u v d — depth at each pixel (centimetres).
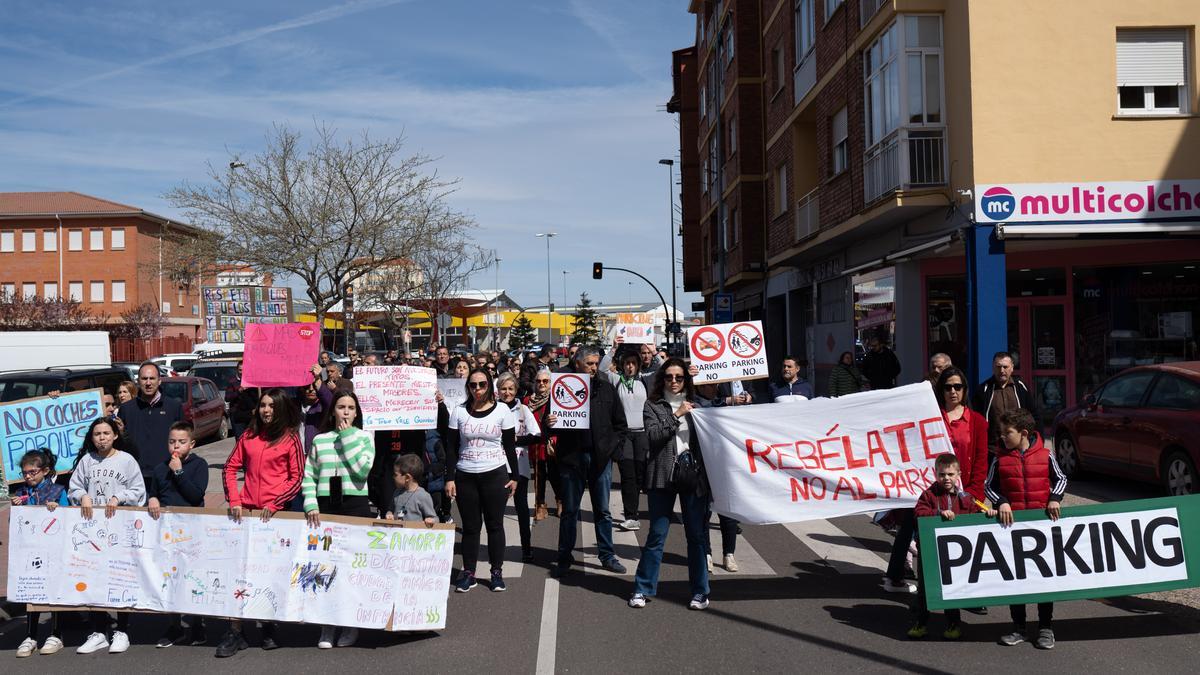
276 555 622
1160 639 600
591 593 738
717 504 724
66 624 660
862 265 1828
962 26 1508
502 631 636
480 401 751
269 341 1003
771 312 2986
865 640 606
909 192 1562
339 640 623
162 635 662
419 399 898
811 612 672
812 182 2356
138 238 5994
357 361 1778
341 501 750
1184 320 1562
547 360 1330
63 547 631
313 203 2681
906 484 720
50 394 811
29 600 626
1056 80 1473
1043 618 597
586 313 8338
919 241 1650
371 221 2677
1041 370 1642
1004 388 890
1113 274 1603
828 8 2036
